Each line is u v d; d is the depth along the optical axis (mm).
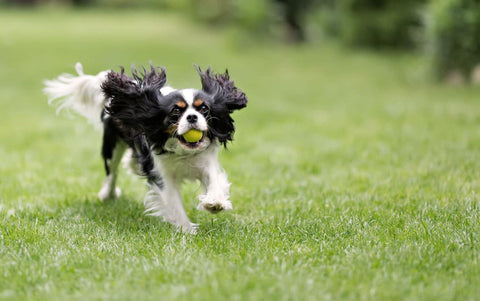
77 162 9320
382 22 26922
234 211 6680
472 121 11898
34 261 4773
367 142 10297
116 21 42938
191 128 5242
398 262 4621
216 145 5910
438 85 18172
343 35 28578
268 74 21750
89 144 10672
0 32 32562
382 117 12883
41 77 19984
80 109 7086
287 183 7898
